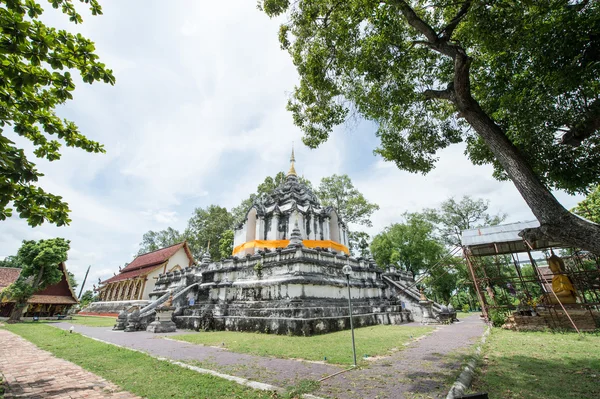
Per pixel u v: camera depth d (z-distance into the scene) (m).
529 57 9.54
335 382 7.05
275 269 18.91
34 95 6.07
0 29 4.97
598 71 8.02
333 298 19.14
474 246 20.84
